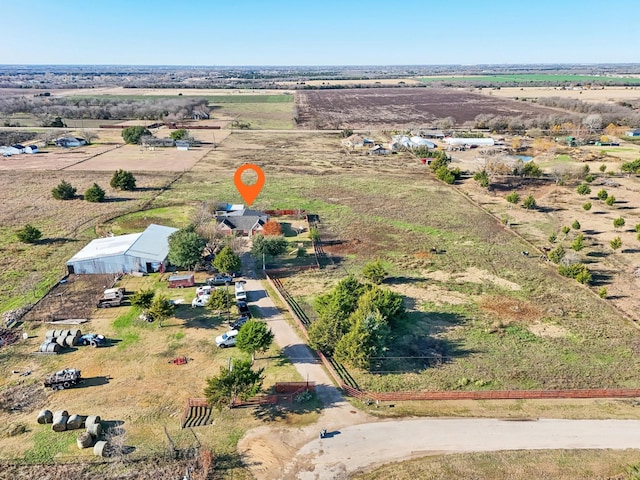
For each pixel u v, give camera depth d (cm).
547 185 9162
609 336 4153
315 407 3228
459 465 2747
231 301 4622
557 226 6950
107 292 4616
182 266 5250
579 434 3011
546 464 2756
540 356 3862
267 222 6500
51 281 5009
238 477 2653
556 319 4434
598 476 2673
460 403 3303
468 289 5016
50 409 3159
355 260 5762
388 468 2728
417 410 3222
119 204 7794
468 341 4078
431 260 5747
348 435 2975
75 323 4184
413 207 7862
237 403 3244
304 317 4400
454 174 9794
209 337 4034
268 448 2861
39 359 3691
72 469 2688
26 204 7694
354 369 3672
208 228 5991
